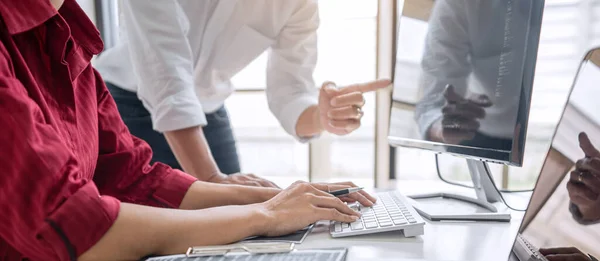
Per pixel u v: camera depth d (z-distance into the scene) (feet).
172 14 4.27
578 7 8.02
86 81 2.96
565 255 1.86
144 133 4.98
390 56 10.30
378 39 10.30
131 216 2.26
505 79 2.88
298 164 12.12
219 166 5.55
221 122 5.55
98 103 3.31
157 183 3.26
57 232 1.99
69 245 2.02
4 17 2.19
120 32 5.23
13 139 1.95
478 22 3.16
